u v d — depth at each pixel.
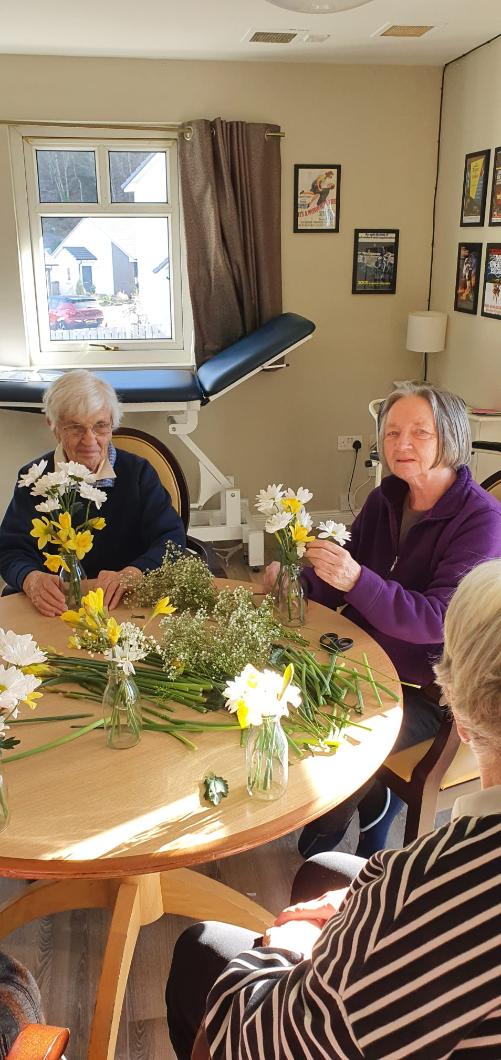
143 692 1.52
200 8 3.16
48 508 1.75
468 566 1.84
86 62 3.97
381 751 1.38
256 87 4.12
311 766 1.34
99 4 3.10
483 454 3.62
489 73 3.73
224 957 1.15
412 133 4.32
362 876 0.82
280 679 1.23
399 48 3.85
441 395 1.87
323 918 1.15
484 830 0.68
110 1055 1.51
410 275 4.57
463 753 1.74
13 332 4.36
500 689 0.76
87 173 4.23
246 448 4.66
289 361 4.55
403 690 1.95
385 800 1.94
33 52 3.88
